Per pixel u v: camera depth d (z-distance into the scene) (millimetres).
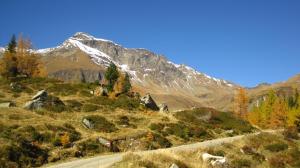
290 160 38188
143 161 23797
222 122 66812
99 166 25391
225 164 28297
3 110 42719
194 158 28359
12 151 28766
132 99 64625
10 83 65250
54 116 45625
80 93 63562
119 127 46875
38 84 67250
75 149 34531
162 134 47938
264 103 96875
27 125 37469
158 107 68062
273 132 49938
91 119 45250
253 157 36688
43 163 30406
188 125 55562
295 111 73312
